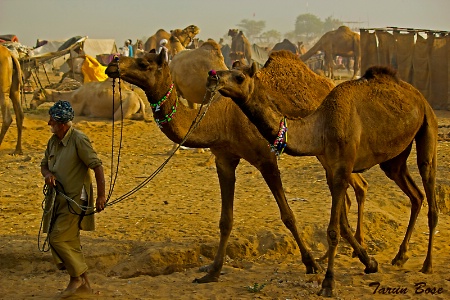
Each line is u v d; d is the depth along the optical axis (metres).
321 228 8.87
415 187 8.08
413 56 25.56
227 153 7.33
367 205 9.98
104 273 7.66
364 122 6.94
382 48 26.61
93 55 47.22
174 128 6.84
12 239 8.41
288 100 7.53
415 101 7.50
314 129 6.75
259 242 8.46
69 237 6.35
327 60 44.16
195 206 10.26
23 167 13.27
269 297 6.56
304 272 7.46
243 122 7.11
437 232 9.59
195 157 14.53
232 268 7.70
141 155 14.79
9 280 7.31
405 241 7.91
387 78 7.41
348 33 43.38
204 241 8.31
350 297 6.55
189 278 7.34
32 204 10.45
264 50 54.28
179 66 13.59
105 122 19.72
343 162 6.71
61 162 6.34
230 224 7.30
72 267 6.34
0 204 10.44
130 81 6.66
